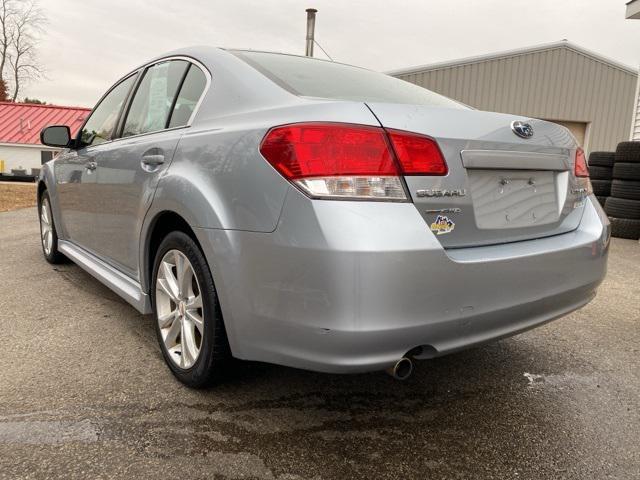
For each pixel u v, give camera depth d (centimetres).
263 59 242
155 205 229
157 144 242
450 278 167
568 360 276
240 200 180
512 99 1638
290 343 170
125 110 308
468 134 183
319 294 158
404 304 159
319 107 174
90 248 340
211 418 202
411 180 166
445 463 180
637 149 697
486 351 286
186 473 169
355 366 160
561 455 187
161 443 184
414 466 178
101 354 262
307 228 159
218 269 188
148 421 199
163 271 238
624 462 184
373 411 214
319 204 158
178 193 208
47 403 211
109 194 290
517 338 308
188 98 243
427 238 163
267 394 223
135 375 238
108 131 325
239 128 192
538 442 195
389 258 155
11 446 180
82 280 403
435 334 168
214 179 194
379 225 157
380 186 161
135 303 264
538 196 212
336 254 154
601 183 814
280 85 207
